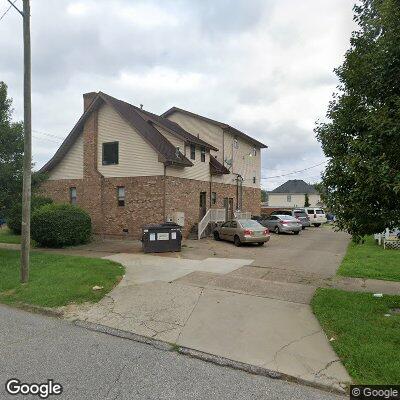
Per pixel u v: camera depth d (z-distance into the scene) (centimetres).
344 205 625
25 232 853
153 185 1848
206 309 665
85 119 2048
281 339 527
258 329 566
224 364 457
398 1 557
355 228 619
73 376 417
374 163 535
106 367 443
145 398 371
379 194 555
